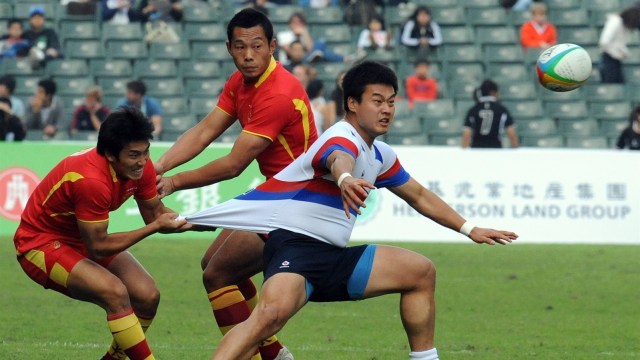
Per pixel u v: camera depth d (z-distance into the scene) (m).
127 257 27.59
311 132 28.25
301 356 34.22
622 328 40.41
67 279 26.06
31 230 26.62
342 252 24.91
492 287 49.31
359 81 24.44
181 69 81.75
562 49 29.28
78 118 70.44
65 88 79.12
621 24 83.94
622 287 49.84
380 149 25.52
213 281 28.30
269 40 27.42
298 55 74.88
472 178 62.09
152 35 82.88
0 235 59.88
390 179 26.03
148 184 26.52
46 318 40.28
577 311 43.97
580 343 37.31
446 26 88.00
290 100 27.55
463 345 36.69
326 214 24.59
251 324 23.11
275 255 24.45
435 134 77.19
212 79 81.50
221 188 60.34
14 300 43.88
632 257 58.56
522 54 86.00
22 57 79.31
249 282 29.98
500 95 82.94
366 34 83.12
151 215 27.20
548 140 80.00
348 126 24.58
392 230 61.72
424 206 26.39
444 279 51.19
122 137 25.02
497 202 62.28
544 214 62.59
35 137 70.56
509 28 88.25
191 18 85.50
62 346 34.84
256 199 25.11
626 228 63.12
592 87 83.75
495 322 41.38
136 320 26.09
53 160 60.03
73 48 82.19
